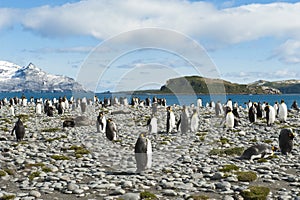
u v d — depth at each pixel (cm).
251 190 959
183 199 920
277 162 1374
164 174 1174
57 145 1800
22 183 1090
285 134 1530
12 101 6022
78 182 1096
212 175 1158
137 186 1033
